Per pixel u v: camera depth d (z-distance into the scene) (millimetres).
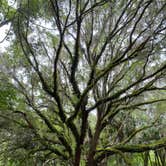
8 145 12500
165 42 11430
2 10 10359
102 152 13172
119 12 12086
